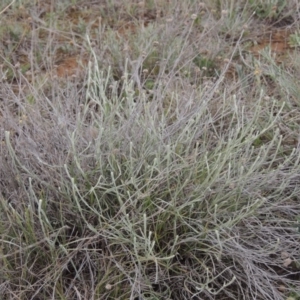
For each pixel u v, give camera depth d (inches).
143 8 159.5
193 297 86.4
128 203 88.9
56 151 93.9
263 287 86.1
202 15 157.8
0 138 98.6
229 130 102.2
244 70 132.3
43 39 153.6
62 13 165.3
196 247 88.0
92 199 88.0
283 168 102.5
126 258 86.7
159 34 143.6
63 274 86.8
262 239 88.7
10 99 117.6
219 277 88.3
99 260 86.0
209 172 88.0
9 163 92.8
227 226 84.6
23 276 82.3
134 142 93.2
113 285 80.3
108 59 135.9
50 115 100.8
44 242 85.7
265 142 111.6
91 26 160.7
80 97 116.0
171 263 88.0
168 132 96.1
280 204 97.2
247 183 93.6
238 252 85.7
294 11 157.2
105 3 172.4
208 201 90.1
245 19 154.4
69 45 147.6
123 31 158.6
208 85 120.6
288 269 91.2
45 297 82.4
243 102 114.5
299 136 106.0
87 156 89.0
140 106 96.7
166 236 89.4
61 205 87.2
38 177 90.0
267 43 150.0
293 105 119.6
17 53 147.2
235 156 93.5
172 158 93.7
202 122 101.8
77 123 92.2
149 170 87.1
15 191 88.8
